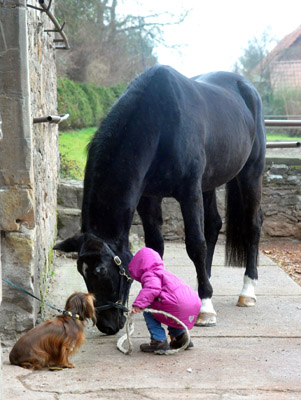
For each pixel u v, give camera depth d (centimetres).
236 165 539
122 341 406
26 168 405
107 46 1922
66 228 811
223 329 453
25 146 404
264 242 896
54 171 775
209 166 502
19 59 398
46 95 661
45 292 545
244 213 581
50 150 688
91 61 1875
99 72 1894
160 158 446
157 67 461
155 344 389
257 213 585
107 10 1888
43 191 559
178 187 462
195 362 372
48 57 701
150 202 493
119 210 408
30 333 357
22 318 411
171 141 444
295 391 320
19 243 407
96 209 405
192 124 460
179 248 847
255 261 562
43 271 531
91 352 395
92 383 330
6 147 403
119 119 423
